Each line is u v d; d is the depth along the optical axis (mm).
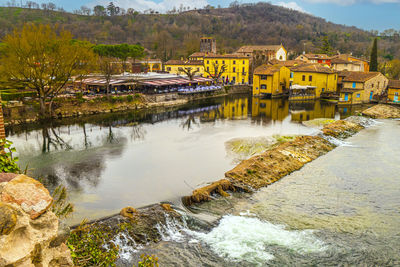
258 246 19359
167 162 35406
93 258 12789
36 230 6703
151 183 28984
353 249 19359
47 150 40375
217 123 59781
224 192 26531
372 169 33625
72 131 51781
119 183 29031
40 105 60500
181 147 41844
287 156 35688
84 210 22734
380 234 21078
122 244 18703
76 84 89375
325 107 80375
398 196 27078
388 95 81250
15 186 6711
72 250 11273
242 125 57719
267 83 102250
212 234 20547
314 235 20734
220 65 124125
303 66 99688
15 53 55875
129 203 24359
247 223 22016
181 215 22141
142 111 73562
